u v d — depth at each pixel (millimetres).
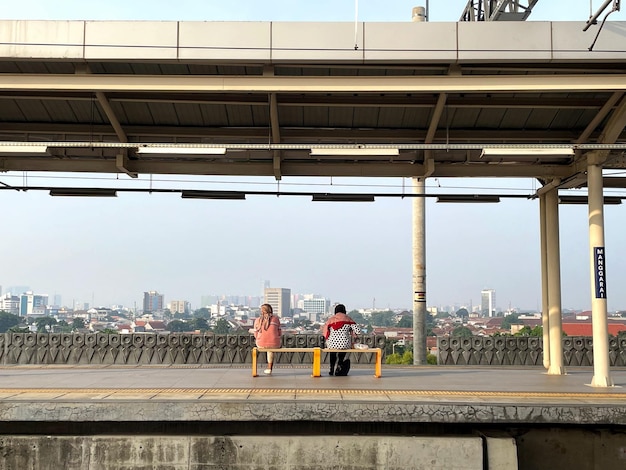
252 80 10789
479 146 10977
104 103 12016
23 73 11141
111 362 16859
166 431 9820
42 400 9406
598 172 12164
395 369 15562
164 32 10500
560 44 10633
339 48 10594
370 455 9422
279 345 13094
